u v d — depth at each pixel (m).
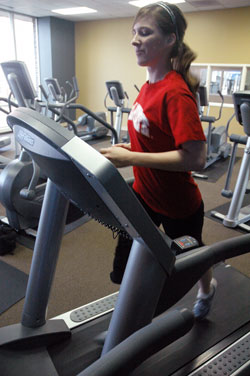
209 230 2.78
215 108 6.64
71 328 1.42
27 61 7.63
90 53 7.86
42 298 1.25
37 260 1.19
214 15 6.17
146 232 0.72
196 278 1.02
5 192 2.30
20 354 1.20
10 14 6.60
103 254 2.31
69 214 2.28
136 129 1.14
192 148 0.98
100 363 0.63
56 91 4.70
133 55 7.32
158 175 1.17
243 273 2.06
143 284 0.83
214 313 1.61
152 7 1.00
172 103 0.98
